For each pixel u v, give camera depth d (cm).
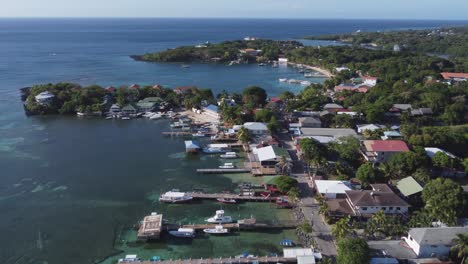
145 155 12888
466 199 8412
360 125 15238
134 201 9706
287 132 15088
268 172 11312
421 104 17600
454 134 12838
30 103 17912
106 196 9931
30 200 9650
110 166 11862
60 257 7475
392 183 10256
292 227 8519
